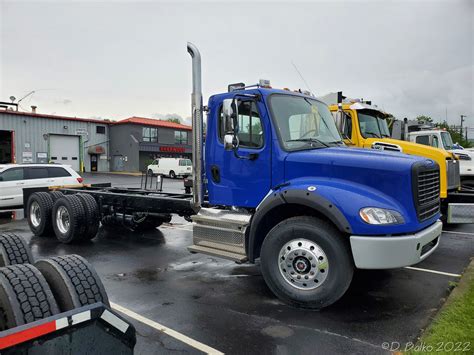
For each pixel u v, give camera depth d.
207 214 5.36
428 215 4.46
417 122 13.42
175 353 3.36
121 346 2.24
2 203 11.94
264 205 4.56
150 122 45.62
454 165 8.34
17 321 2.37
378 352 3.35
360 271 5.70
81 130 40.50
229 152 5.14
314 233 4.16
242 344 3.52
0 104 37.12
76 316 2.05
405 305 4.41
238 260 4.68
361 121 8.74
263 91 4.88
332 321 4.00
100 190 9.62
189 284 5.28
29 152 36.12
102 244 7.91
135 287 5.17
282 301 4.56
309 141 5.03
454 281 5.18
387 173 4.11
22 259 3.75
